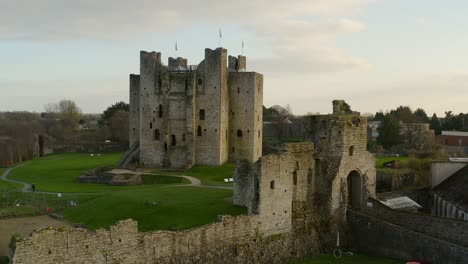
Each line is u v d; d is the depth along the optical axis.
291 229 52.25
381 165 104.25
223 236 45.00
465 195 64.50
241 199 57.28
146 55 105.69
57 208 67.19
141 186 84.12
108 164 116.12
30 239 32.69
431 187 77.25
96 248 35.97
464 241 51.09
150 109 105.56
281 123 189.75
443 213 69.06
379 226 54.47
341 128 57.81
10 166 127.38
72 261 34.69
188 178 89.31
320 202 57.53
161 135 104.69
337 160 57.72
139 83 117.75
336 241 56.03
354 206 62.28
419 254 50.59
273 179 49.97
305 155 56.31
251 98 104.19
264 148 118.38
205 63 102.19
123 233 37.59
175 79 103.88
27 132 173.12
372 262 51.44
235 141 106.19
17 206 67.75
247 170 56.94
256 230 48.09
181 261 41.25
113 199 65.88
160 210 57.75
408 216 55.94
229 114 106.25
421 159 102.25
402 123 164.88
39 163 128.62
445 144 159.12
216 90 101.56
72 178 96.25
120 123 185.62
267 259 48.59
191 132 101.69
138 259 38.47
